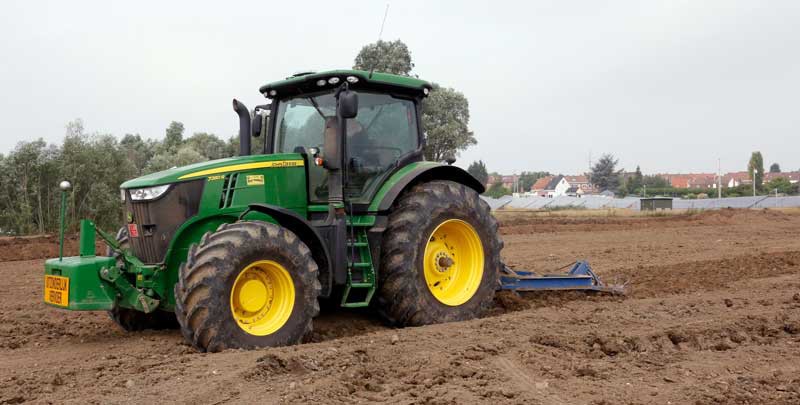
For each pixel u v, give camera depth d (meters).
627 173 117.62
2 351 5.94
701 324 6.53
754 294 8.47
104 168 28.84
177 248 6.16
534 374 4.89
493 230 7.47
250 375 4.67
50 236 20.08
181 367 5.00
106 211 28.31
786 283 9.36
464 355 5.30
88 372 4.99
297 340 5.93
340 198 6.48
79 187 27.83
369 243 6.66
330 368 4.94
